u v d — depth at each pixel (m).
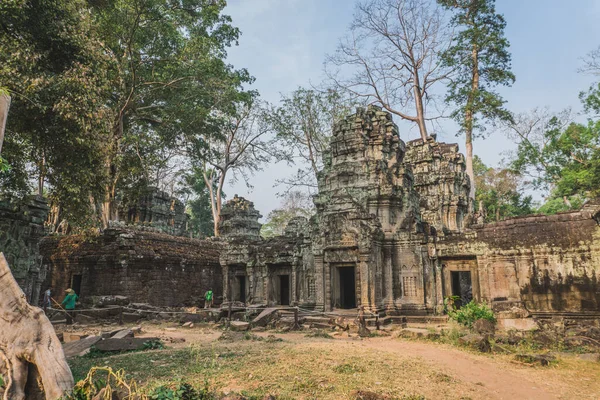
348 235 20.31
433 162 35.69
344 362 9.88
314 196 25.62
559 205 45.38
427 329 16.42
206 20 31.34
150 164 32.81
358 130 23.61
